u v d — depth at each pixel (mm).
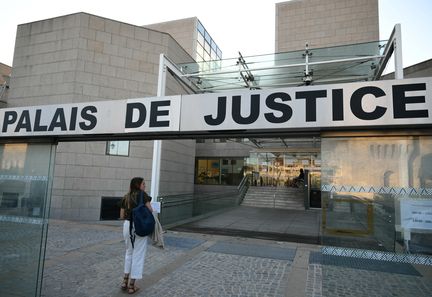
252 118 3678
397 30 8664
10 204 4859
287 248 7699
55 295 4586
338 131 3547
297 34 26391
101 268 5891
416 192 3305
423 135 3312
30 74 14789
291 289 4977
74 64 14117
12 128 4941
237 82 12664
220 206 16703
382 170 3420
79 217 13328
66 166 13367
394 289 3340
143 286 5020
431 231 3260
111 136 4664
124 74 14742
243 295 4730
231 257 6816
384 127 3316
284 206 18656
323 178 3570
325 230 3557
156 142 10227
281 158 22938
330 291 3484
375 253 3406
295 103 3521
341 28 25328
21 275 4473
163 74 10695
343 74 11688
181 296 4660
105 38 14617
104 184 13883
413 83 3158
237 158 23750
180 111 4020
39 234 4535
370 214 3430
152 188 10086
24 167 4926
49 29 14766
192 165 18484
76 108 4559
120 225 11492
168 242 8180
